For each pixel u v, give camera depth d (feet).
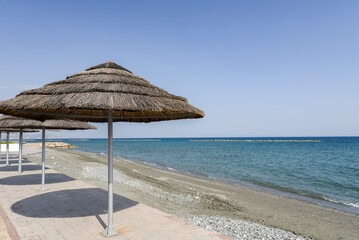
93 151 154.10
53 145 187.42
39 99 11.46
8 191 22.76
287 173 62.69
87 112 19.22
